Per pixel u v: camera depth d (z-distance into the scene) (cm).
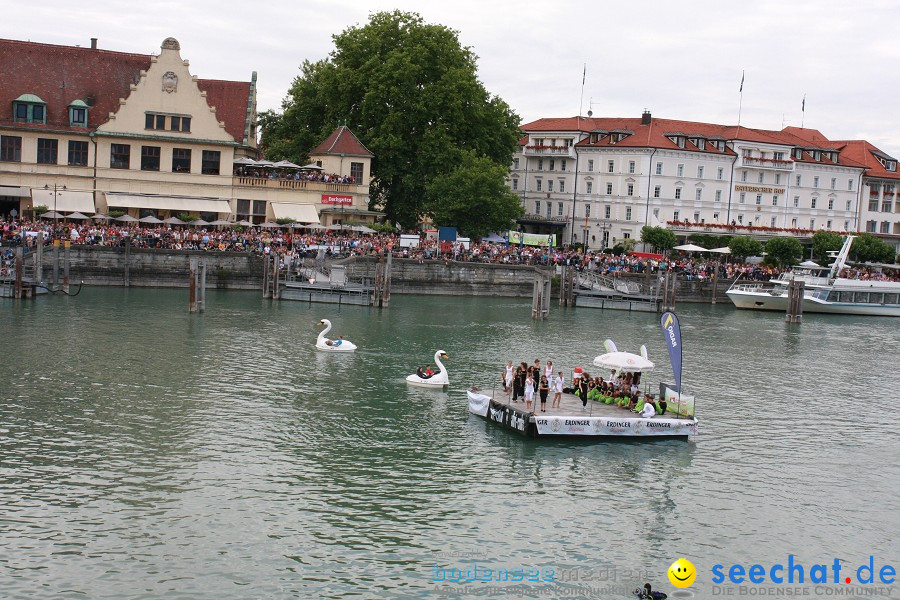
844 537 3684
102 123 10212
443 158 11831
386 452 4353
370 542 3391
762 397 5900
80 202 10069
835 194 16475
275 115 14300
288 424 4697
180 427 4544
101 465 3969
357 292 9438
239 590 3011
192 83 10431
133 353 6116
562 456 4422
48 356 5878
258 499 3703
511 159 13475
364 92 12144
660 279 10450
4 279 8350
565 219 15800
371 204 12612
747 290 11175
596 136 15588
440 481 4012
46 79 10350
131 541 3284
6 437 4250
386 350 6756
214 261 9712
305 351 6531
